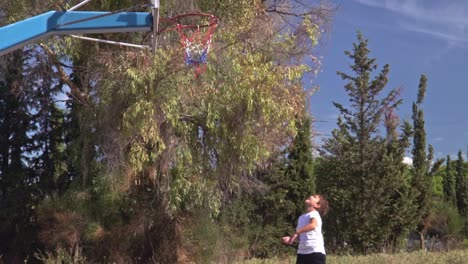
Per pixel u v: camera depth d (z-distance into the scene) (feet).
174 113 38.22
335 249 68.03
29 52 47.67
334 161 70.23
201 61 35.19
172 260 45.37
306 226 27.78
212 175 42.80
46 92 56.34
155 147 39.68
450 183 109.40
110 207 44.39
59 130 59.11
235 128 41.27
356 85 69.97
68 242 44.14
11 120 58.44
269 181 65.51
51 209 46.29
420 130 81.05
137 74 36.91
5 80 54.65
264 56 43.29
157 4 24.62
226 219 58.44
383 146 69.31
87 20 24.77
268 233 63.72
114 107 39.27
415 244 79.00
